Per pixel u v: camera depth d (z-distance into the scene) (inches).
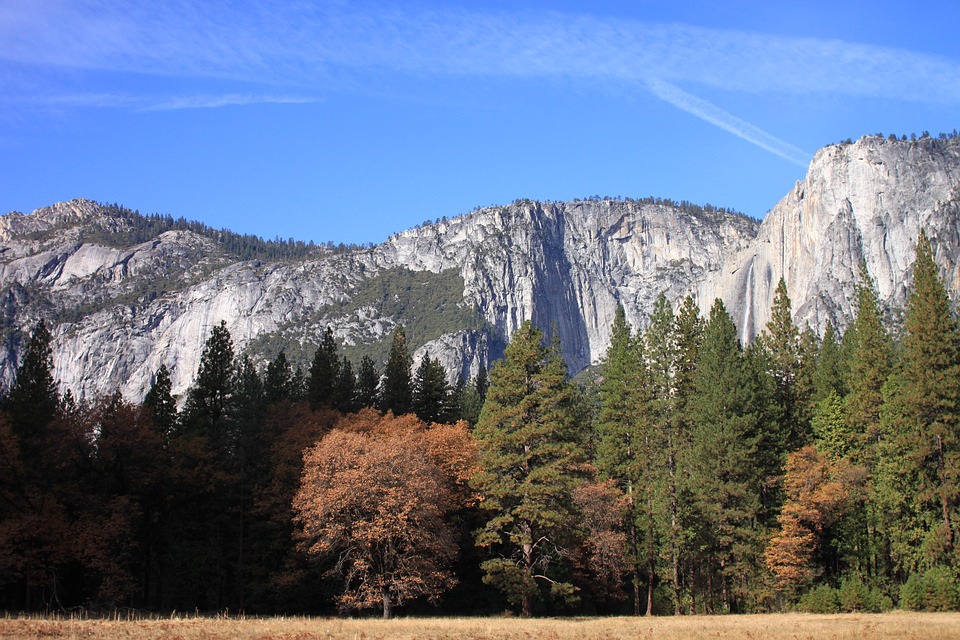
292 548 2726.4
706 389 3129.9
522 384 2662.4
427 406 4232.3
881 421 2994.6
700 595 3159.5
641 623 2123.5
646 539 3080.7
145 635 1499.8
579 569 2960.1
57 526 2373.3
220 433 3287.4
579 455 2573.8
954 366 2810.0
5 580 2354.8
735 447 2952.8
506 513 2603.3
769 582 2815.0
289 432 3051.2
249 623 1779.0
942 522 2758.4
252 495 2972.4
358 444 2522.1
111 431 2699.3
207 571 2930.6
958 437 2765.7
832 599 2600.9
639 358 3508.9
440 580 2522.1
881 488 2866.6
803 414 3417.8
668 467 3174.2
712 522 2940.5
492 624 1999.3
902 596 2591.0
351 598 2335.1
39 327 3289.9
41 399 3051.2
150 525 2800.2
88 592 2608.3
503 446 2623.0
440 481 2645.2
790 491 2866.6
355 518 2442.2
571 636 1723.7
